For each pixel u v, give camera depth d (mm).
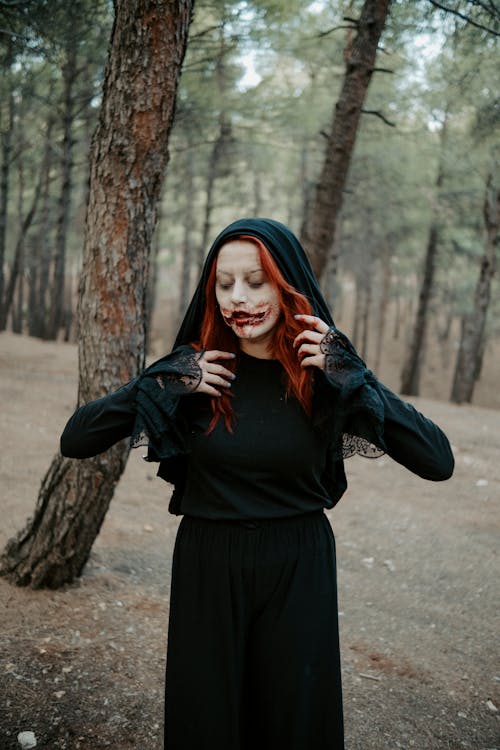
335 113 5945
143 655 2723
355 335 26344
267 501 1562
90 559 3635
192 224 20203
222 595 1540
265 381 1589
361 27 5605
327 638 1569
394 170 12250
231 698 1537
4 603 2986
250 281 1536
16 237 22875
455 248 15258
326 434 1560
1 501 4406
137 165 2615
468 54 5941
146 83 2520
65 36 5246
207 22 6203
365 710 2510
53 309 16312
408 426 1515
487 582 3979
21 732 2170
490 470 6746
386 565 4156
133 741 2184
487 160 10867
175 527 4477
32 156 16625
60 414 7594
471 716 2547
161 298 40250
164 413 1512
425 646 3105
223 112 8875
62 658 2627
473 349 14664
